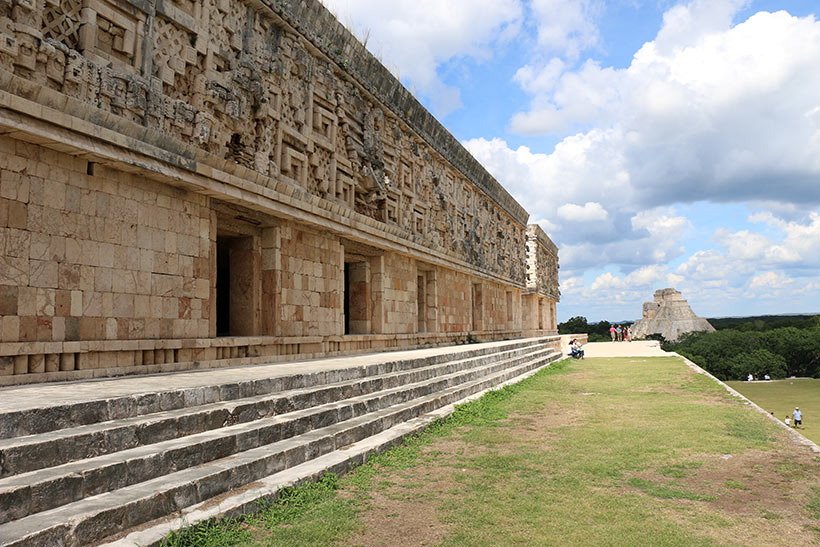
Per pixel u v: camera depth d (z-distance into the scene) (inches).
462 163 1041.5
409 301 809.5
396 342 760.3
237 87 440.5
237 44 446.3
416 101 800.9
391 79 717.9
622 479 271.7
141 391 240.4
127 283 350.3
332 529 198.4
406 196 808.3
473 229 1120.2
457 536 198.7
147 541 164.7
